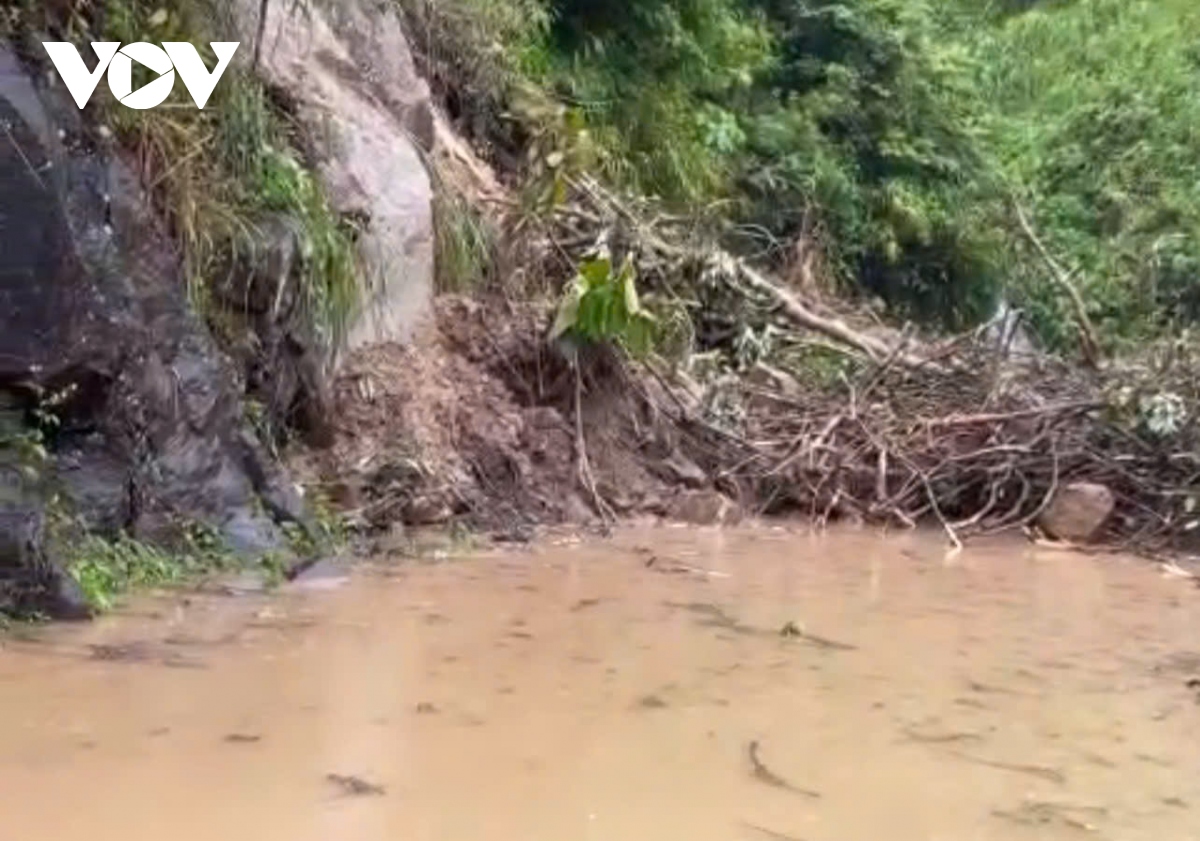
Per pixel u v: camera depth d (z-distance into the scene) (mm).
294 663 4277
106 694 3889
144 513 5445
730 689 4242
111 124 5969
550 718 3859
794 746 3738
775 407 8492
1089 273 15461
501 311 7832
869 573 6352
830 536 7367
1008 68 22156
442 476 6898
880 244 13031
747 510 7797
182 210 6148
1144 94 19141
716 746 3703
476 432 7223
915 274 13500
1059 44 22578
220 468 5750
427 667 4305
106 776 3270
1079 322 9828
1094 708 4246
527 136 9375
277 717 3744
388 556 6051
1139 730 4035
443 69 9312
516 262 8188
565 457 7441
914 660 4719
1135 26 22484
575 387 7668
